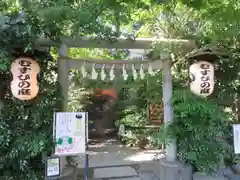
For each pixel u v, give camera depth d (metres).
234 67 4.12
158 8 3.60
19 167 3.26
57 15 2.65
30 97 3.08
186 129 3.91
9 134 3.25
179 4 3.53
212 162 3.86
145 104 6.66
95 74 3.85
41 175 3.35
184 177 3.89
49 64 3.62
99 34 3.25
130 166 4.88
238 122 4.18
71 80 5.56
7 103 3.43
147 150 6.38
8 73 3.35
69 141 3.19
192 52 3.74
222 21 3.15
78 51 5.84
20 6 2.99
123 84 5.07
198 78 3.56
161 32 4.04
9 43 2.92
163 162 4.08
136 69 4.03
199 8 3.17
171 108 4.02
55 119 3.17
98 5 2.80
